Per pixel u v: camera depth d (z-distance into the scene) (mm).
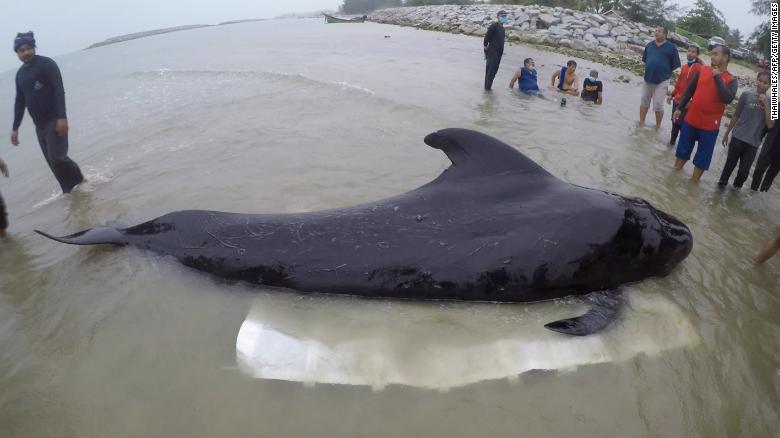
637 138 8383
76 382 3191
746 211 5719
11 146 9984
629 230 4000
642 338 3502
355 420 2859
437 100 10109
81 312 3838
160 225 4578
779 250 4738
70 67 25422
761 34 30453
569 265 3893
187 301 3926
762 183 6395
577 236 3932
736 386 3150
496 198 4273
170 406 2967
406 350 3383
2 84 27891
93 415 2943
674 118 7980
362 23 42094
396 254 4004
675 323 3633
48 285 4219
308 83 11734
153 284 4129
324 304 3906
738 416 2957
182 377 3176
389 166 6516
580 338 3486
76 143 8742
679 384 3152
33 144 9812
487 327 3658
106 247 4668
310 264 4043
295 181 6105
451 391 3068
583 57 19625
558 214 4055
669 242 4109
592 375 3209
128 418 2904
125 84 15492
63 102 6027
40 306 3963
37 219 5676
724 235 5047
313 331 3551
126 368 3273
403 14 44438
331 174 6285
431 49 19000
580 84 13648
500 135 7906
